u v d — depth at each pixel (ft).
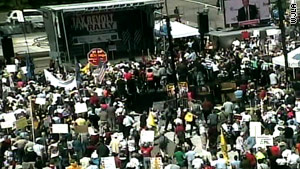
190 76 111.65
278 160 64.13
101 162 66.33
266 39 134.21
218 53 129.59
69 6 147.33
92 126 88.74
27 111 86.17
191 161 67.97
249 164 64.34
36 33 191.11
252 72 108.78
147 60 130.82
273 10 158.20
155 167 66.18
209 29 163.84
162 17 149.79
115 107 90.02
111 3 146.51
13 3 231.50
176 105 94.12
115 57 150.00
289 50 120.78
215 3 206.59
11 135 77.15
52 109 88.48
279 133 71.00
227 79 109.29
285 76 99.19
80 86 103.86
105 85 106.73
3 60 144.15
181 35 144.77
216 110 87.45
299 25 138.00
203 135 82.07
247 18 158.10
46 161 71.10
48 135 80.48
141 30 151.84
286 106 81.66
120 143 73.05
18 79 121.60
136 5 146.00
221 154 68.33
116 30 150.61
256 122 70.90
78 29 147.74
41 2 232.53
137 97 110.42
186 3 206.80
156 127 86.43
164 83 113.09
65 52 145.07
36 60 159.74
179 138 78.74
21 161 73.26
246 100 95.14
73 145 74.74
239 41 140.67
